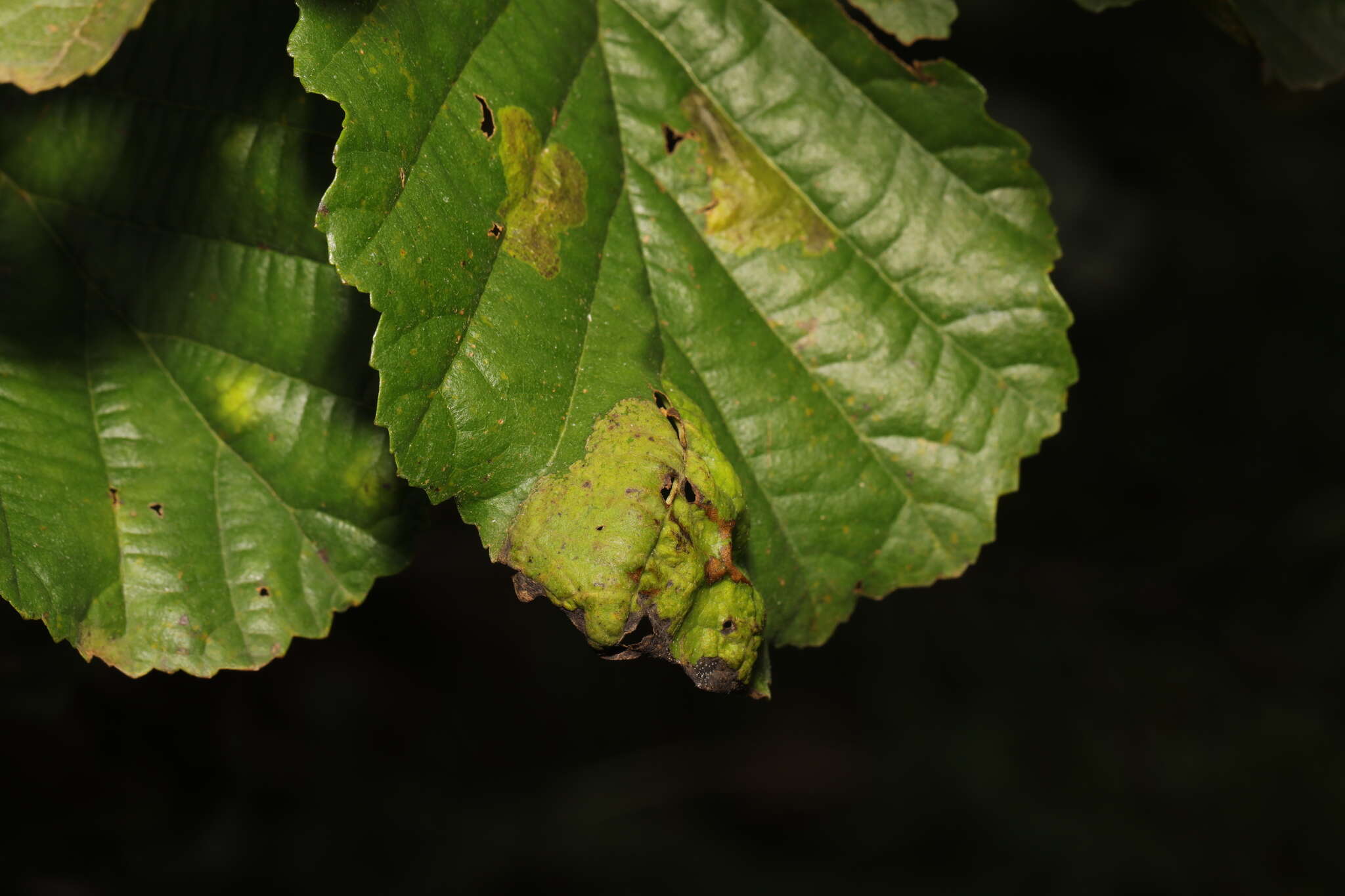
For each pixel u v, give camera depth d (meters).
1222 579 1.51
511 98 0.38
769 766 1.18
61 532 0.39
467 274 0.37
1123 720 1.31
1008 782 1.19
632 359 0.38
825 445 0.39
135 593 0.39
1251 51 0.42
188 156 0.39
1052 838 1.12
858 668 1.35
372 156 0.37
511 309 0.38
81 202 0.39
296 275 0.39
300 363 0.40
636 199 0.39
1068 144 1.31
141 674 0.39
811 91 0.40
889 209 0.40
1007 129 0.40
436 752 1.04
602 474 0.37
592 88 0.39
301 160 0.39
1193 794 1.18
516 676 1.16
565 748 1.14
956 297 0.40
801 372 0.39
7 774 0.54
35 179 0.39
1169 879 1.09
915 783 1.18
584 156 0.39
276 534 0.39
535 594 0.37
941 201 0.40
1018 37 1.24
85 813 0.58
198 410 0.40
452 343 0.37
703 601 0.38
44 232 0.39
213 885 0.68
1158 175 1.39
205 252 0.39
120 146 0.39
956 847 1.12
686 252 0.39
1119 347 1.58
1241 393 1.56
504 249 0.38
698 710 1.24
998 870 1.10
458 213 0.37
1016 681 1.36
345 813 0.90
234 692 0.70
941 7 0.40
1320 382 1.52
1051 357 0.40
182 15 0.39
